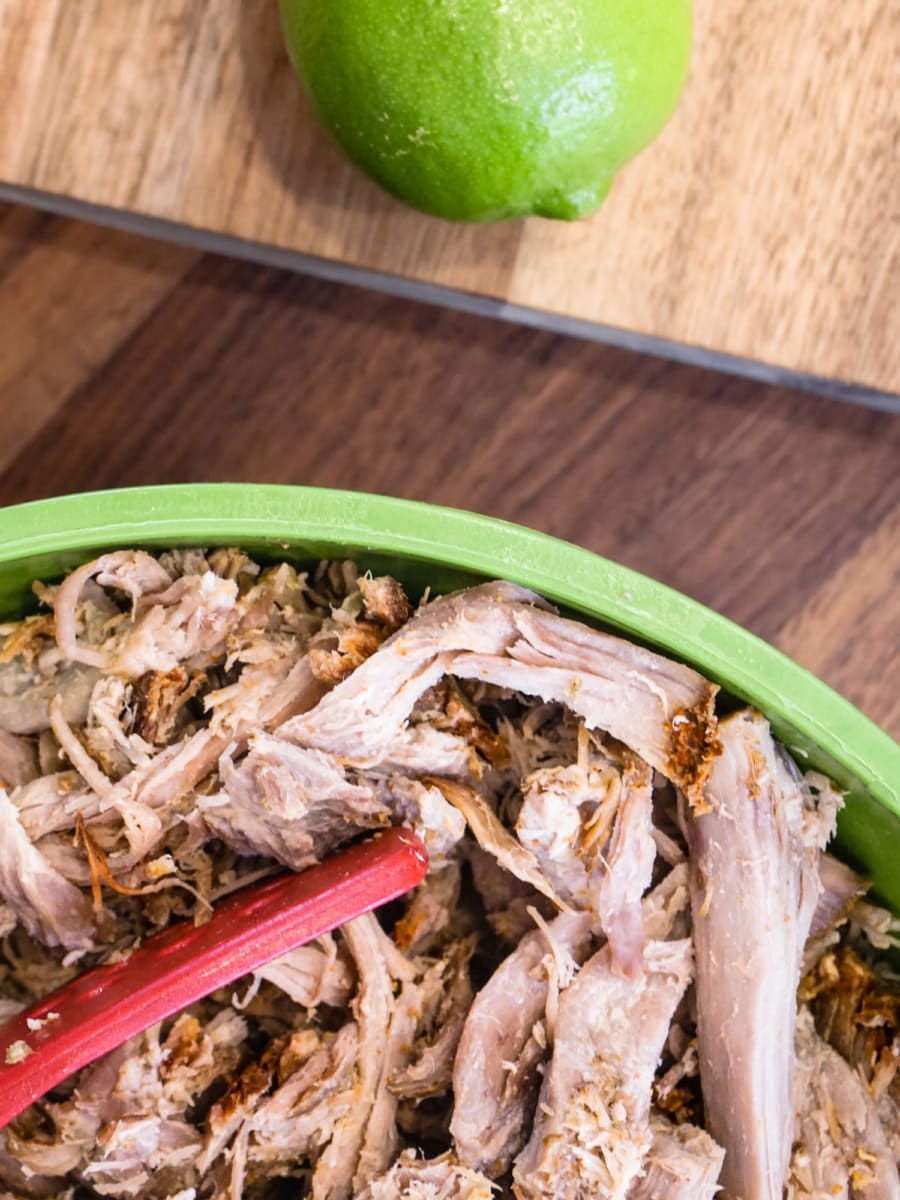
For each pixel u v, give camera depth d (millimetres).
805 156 245
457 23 215
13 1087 202
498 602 211
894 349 246
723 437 260
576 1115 207
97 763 215
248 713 213
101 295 259
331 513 204
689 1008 219
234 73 245
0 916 218
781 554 261
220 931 210
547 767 215
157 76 245
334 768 212
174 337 259
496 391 260
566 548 204
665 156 245
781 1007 213
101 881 215
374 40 218
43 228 257
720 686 210
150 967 210
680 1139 213
